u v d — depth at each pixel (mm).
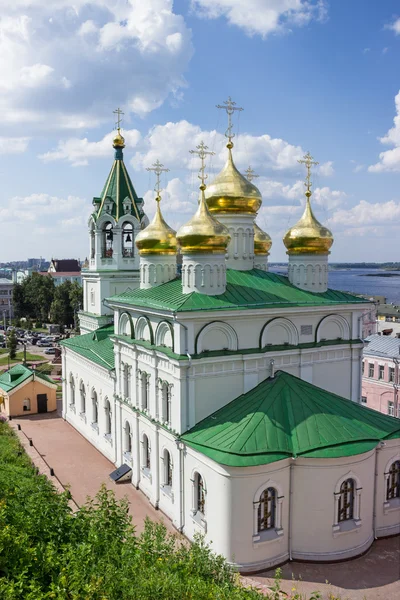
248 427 28234
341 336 36188
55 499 24375
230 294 33031
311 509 27391
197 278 32438
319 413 29594
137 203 53406
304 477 27359
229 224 37875
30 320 162375
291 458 27312
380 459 29875
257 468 26469
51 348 113500
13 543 18359
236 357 31594
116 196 52406
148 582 16750
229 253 38000
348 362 36469
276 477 27016
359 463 28062
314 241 36094
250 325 32312
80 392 51562
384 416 32219
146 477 35969
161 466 33500
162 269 40781
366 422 30359
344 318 35906
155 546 20109
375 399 57719
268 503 27312
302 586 25422
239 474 26375
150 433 34844
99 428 46031
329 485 27391
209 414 31328
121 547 19953
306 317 34250
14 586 16281
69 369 54906
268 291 34688
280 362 33469
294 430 28562
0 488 27172
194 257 32469
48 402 59969
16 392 58250
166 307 31078
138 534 30406
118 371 40031
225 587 17734
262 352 32344
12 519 21188
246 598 17844
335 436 28156
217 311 30438
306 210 37031
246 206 37625
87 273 54781
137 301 35562
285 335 33875
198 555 19719
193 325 30328
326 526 27516
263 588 25031
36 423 55438
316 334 34656
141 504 34781
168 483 33531
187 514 30297
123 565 18234
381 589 25203
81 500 35656
